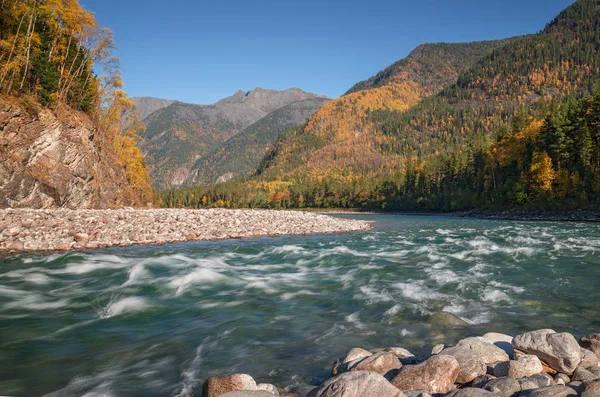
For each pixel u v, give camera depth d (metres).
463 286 12.35
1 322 9.30
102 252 20.25
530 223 52.47
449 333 8.20
